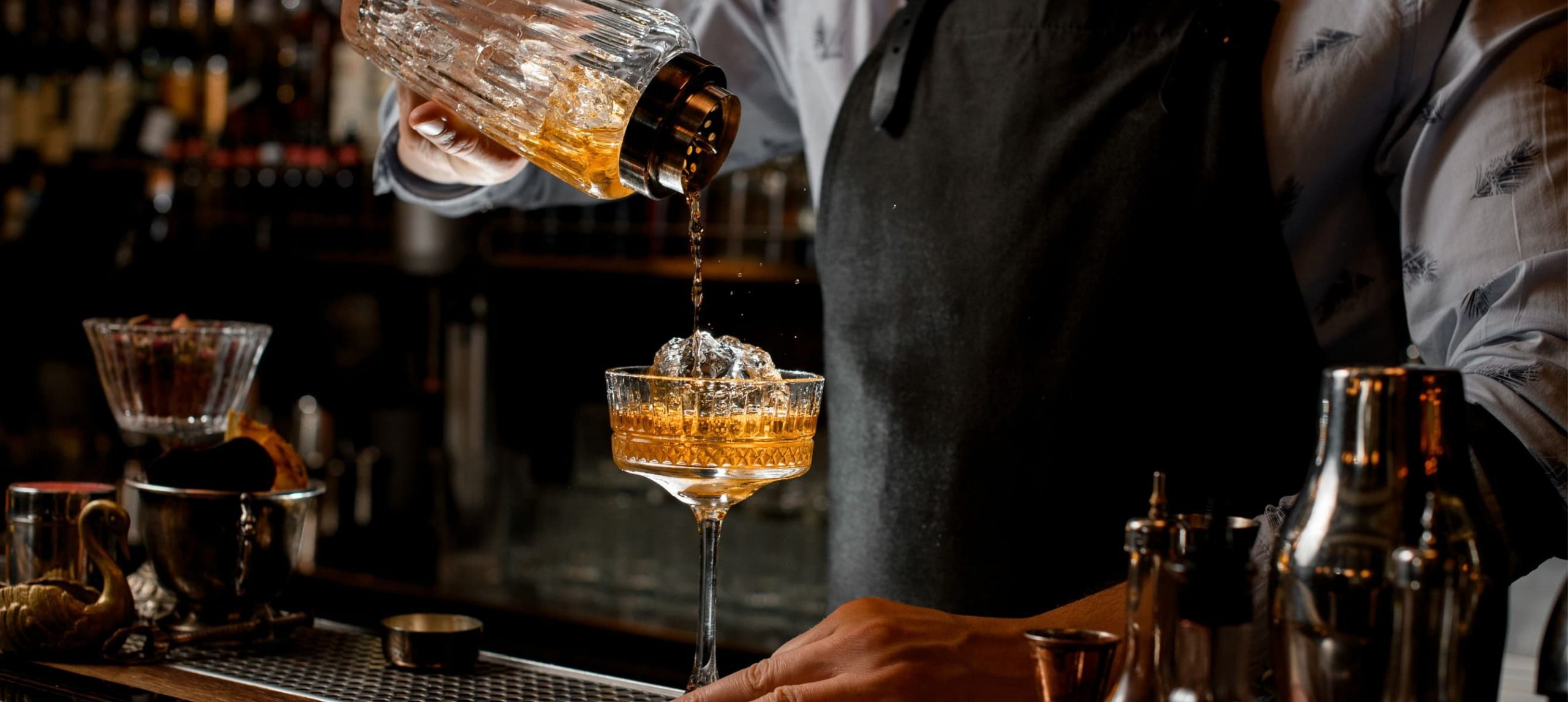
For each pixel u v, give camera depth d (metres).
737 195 2.96
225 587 1.14
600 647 1.39
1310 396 1.22
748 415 0.88
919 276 1.30
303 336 3.34
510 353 3.20
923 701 0.78
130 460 3.55
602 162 1.06
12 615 1.06
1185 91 1.21
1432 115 1.12
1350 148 1.20
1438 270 1.10
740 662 1.49
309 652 1.14
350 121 3.09
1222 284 1.20
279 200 3.33
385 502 3.22
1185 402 1.21
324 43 3.22
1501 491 0.82
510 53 1.05
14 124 3.44
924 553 1.28
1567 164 1.04
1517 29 1.08
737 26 1.53
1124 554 1.23
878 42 1.39
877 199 1.34
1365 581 0.61
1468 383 0.91
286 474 1.21
